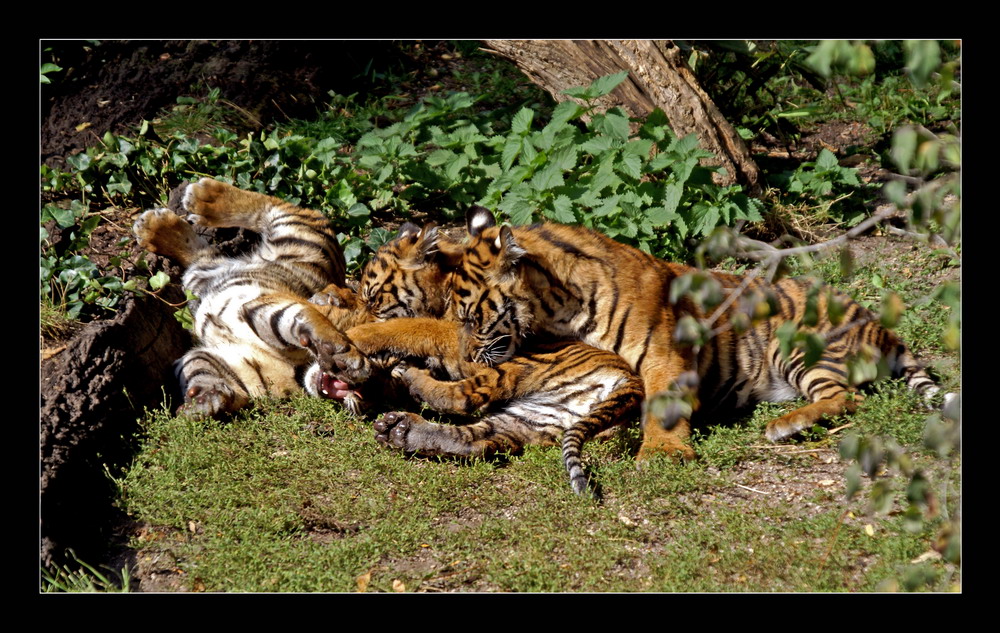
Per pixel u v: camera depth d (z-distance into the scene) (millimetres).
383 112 17516
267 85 17141
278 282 11148
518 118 14008
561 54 14648
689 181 13352
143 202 13227
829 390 9898
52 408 8742
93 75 16172
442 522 8508
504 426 9719
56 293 10609
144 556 8078
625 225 12867
